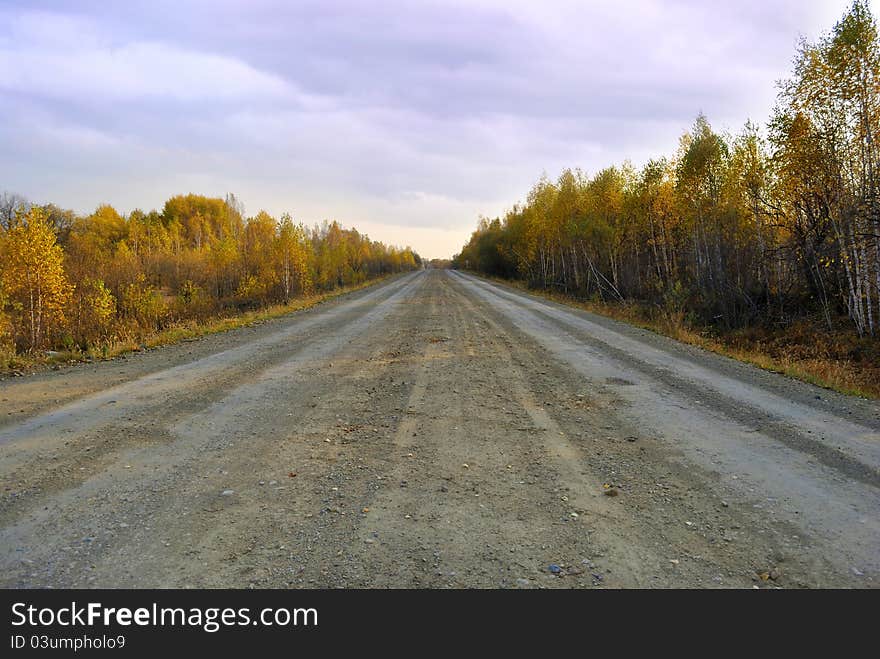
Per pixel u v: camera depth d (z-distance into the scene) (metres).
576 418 6.12
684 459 4.81
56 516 3.61
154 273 37.72
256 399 6.89
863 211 13.11
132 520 3.56
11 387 7.62
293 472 4.45
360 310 22.09
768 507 3.83
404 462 4.71
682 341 12.87
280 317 19.64
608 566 3.06
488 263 73.50
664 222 26.39
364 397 7.06
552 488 4.16
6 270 15.56
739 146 19.06
